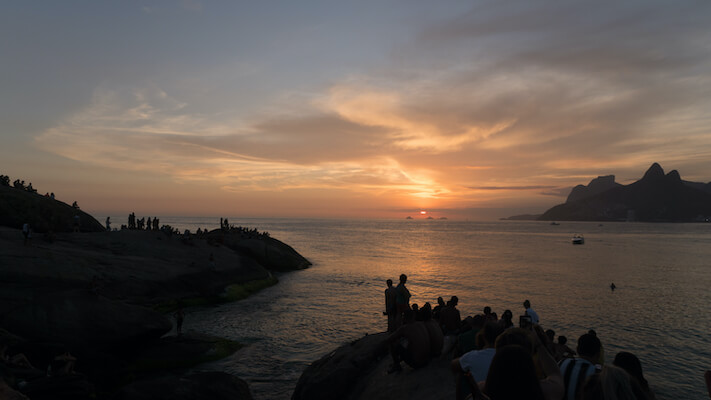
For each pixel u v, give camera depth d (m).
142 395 12.88
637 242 146.88
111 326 19.27
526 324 9.56
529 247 118.12
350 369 10.83
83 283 25.86
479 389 3.02
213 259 40.56
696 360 21.92
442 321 11.27
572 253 95.62
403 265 67.31
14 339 16.06
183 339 21.14
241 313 30.97
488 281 49.47
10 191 39.56
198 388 13.59
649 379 19.34
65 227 41.03
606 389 3.36
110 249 35.41
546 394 3.46
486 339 4.63
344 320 28.91
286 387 16.84
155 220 46.53
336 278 51.03
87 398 13.20
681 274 57.12
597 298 38.72
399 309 11.88
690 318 30.83
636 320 30.20
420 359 8.94
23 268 23.94
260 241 59.25
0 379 10.75
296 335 24.94
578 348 4.40
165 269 34.03
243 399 14.28
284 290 41.78
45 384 12.88
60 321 18.70
